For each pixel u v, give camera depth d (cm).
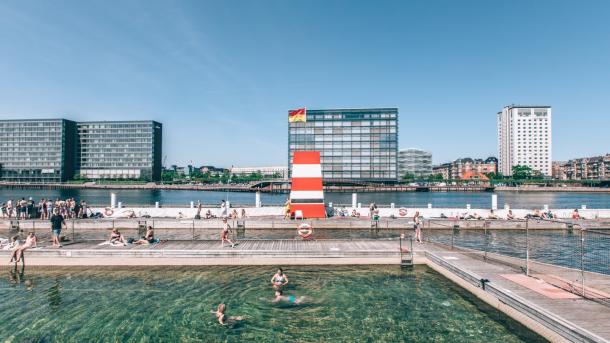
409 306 1605
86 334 1348
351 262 2328
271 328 1390
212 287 1891
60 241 2620
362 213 4250
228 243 2606
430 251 2328
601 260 2520
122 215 4147
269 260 2323
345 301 1672
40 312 1556
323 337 1314
